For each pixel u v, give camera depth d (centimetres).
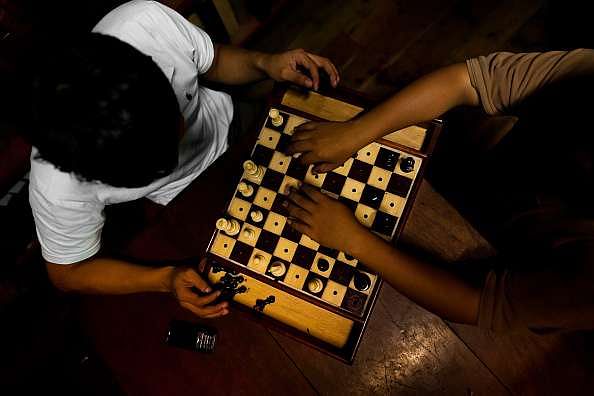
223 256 146
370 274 139
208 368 165
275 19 239
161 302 167
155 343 166
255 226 146
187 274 137
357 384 165
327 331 142
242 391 164
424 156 143
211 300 134
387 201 143
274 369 165
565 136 97
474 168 169
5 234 167
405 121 123
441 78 117
